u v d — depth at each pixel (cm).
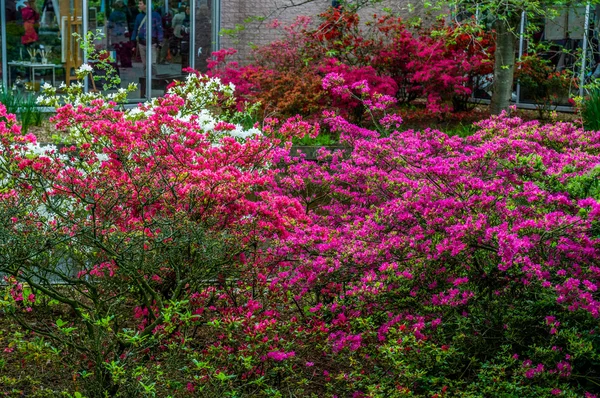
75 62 1379
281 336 475
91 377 433
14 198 455
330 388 458
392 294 479
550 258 459
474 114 1488
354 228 539
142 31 1479
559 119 1454
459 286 489
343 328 470
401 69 1439
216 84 854
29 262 448
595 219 443
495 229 442
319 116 1266
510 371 469
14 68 1316
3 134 514
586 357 442
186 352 462
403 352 438
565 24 1536
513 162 525
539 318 470
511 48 1312
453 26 1349
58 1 1350
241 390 448
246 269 496
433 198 506
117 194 471
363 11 1888
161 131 557
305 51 1493
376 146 646
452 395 453
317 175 697
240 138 655
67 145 704
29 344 418
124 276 460
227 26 1777
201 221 476
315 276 493
